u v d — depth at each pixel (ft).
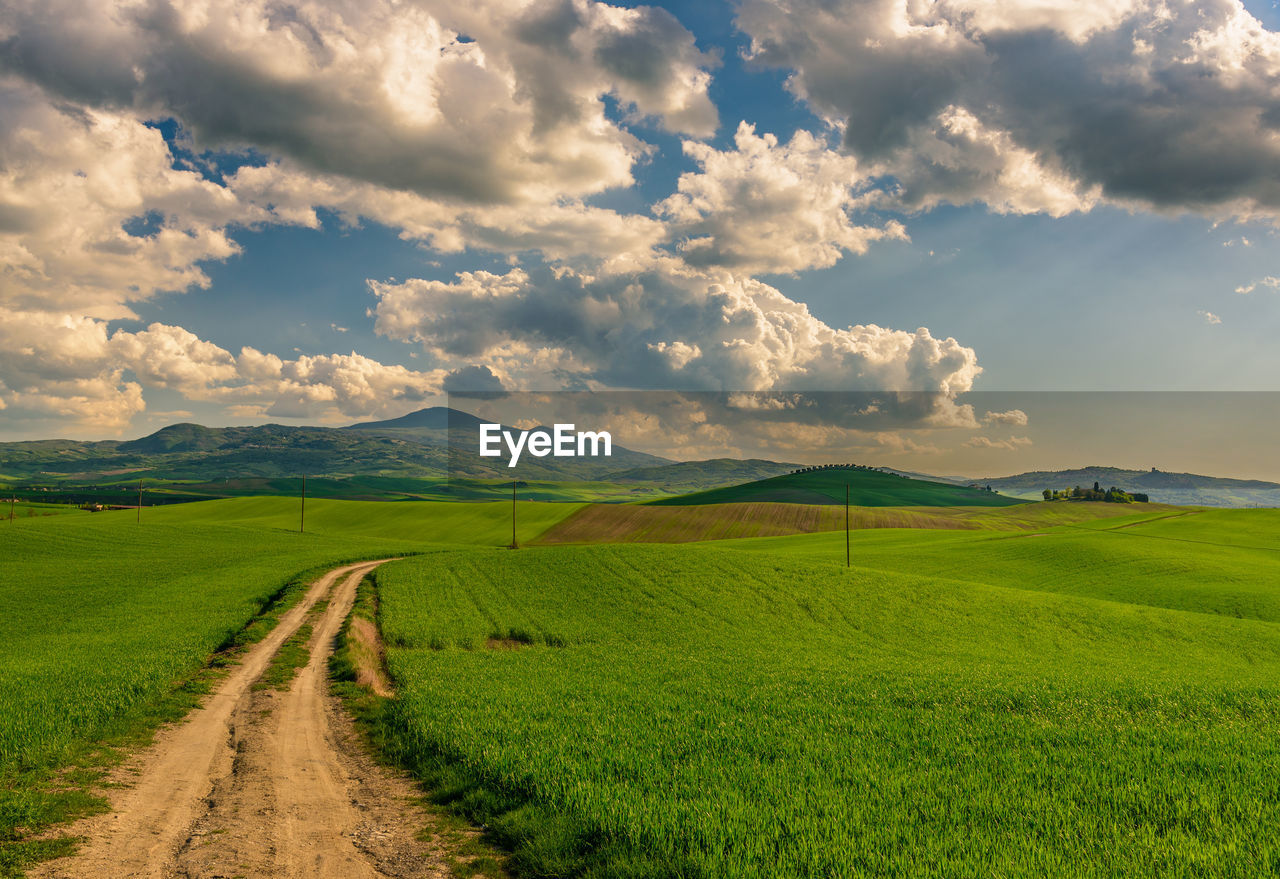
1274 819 34.99
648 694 71.67
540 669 90.27
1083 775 42.45
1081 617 160.86
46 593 156.46
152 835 35.09
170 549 268.00
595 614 148.56
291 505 499.10
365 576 196.65
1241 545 293.84
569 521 414.41
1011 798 38.24
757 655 111.65
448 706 63.62
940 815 35.42
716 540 361.71
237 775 46.19
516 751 46.75
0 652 91.91
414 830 36.19
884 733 54.70
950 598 173.37
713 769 43.52
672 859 29.43
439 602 152.76
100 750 50.14
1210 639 148.77
